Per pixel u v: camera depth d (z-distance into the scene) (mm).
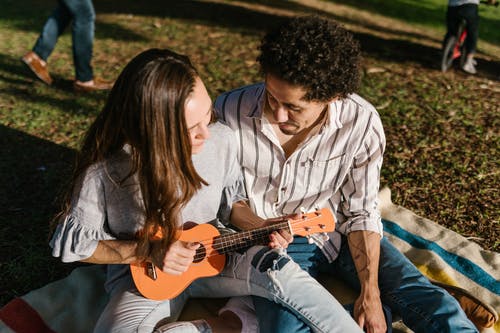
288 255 2428
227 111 2350
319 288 2156
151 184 1959
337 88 1939
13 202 3309
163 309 2246
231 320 2307
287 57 1872
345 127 2283
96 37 6312
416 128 4211
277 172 2424
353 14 7652
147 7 7707
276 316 2137
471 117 4418
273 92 1979
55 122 4250
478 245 2955
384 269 2375
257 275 2203
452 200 3383
